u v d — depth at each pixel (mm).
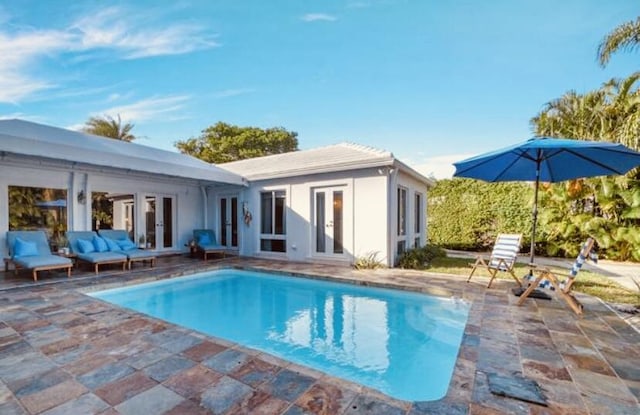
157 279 7660
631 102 8391
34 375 2873
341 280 7328
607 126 9383
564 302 5129
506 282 6660
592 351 3311
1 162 8062
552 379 2748
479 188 12648
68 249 8484
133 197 11141
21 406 2406
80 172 9547
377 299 6516
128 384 2719
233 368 3000
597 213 10477
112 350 3402
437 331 4789
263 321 5367
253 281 8297
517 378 2766
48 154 6547
